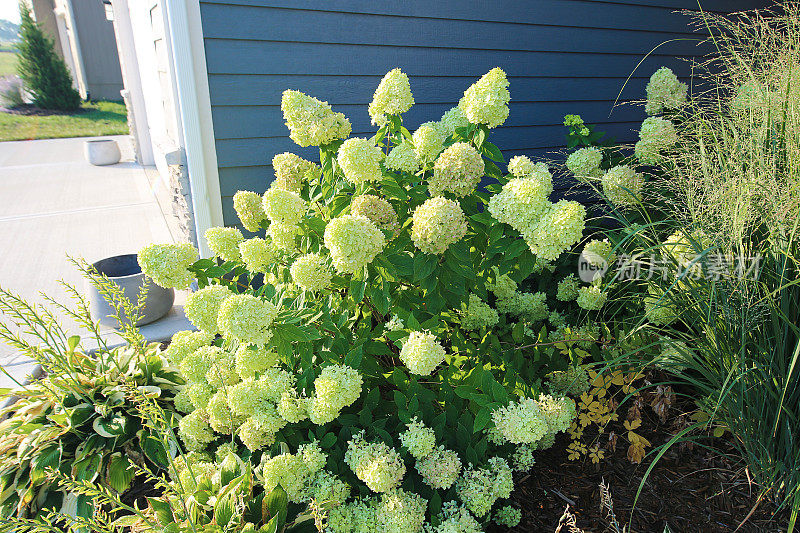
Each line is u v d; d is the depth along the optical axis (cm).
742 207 161
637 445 200
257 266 194
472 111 195
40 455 191
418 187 201
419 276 176
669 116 276
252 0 270
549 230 168
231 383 188
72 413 196
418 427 163
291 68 292
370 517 154
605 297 229
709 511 182
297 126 201
